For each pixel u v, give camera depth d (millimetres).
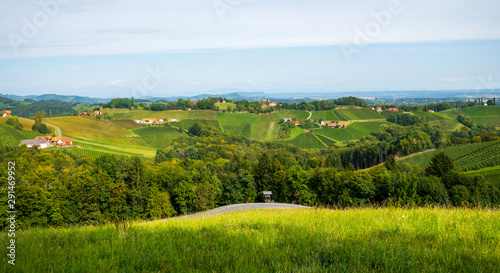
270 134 182250
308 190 65500
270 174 70688
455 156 102375
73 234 8633
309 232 7820
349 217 9695
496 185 68250
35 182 54125
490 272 5203
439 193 48156
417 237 7172
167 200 58250
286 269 5344
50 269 5703
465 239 6812
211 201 61656
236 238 7434
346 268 5441
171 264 5824
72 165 85500
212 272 5262
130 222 9938
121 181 57375
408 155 112000
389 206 12133
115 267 5691
